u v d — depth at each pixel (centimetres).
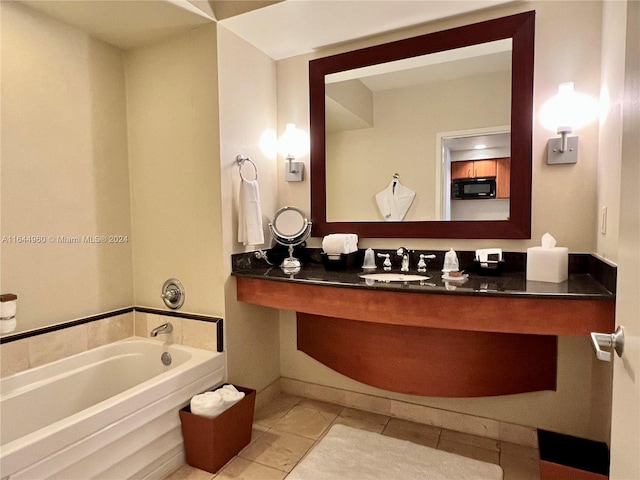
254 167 230
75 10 185
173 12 189
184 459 178
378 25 207
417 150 212
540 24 184
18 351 175
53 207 193
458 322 157
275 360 251
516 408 193
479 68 196
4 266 174
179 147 215
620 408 78
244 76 221
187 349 211
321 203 239
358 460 179
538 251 168
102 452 142
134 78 227
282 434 203
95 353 206
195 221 214
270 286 202
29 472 119
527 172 188
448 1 184
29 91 182
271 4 186
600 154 171
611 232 150
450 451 187
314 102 237
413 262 217
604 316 139
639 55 69
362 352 211
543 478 155
